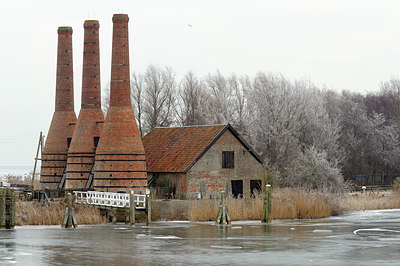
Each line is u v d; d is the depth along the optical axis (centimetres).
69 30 9731
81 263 4291
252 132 11412
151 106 13375
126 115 8319
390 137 14250
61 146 9631
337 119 13300
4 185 10212
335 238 5500
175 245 5091
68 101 9725
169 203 7406
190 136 8938
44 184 9638
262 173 8981
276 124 11419
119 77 8338
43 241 5344
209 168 8531
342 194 8919
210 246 5022
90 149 9081
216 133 8656
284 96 11700
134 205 6688
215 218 7131
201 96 13775
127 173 8206
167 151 8875
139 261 4353
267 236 5644
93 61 9181
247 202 7450
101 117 9200
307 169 9006
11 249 4906
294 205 7444
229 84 13388
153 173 8669
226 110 12669
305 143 11950
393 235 5719
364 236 5638
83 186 9031
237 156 8794
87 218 6925
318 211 7525
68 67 9738
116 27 8356
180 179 8394
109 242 5272
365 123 14225
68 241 5356
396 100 16112
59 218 6844
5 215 6281
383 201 9006
